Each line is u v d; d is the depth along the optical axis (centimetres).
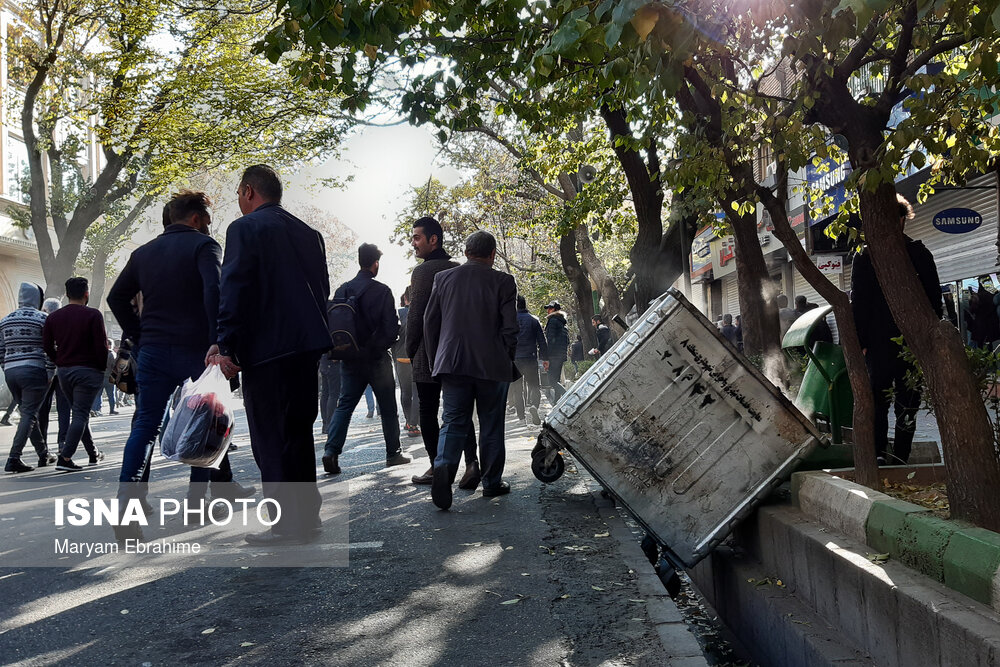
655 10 292
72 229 2448
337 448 918
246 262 542
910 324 398
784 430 529
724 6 363
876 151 409
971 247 1722
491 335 713
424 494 770
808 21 362
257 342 550
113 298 628
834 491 436
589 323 2375
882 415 600
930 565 331
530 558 534
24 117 2397
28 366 1030
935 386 383
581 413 537
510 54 664
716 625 535
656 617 420
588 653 375
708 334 534
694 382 534
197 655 377
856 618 358
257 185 575
